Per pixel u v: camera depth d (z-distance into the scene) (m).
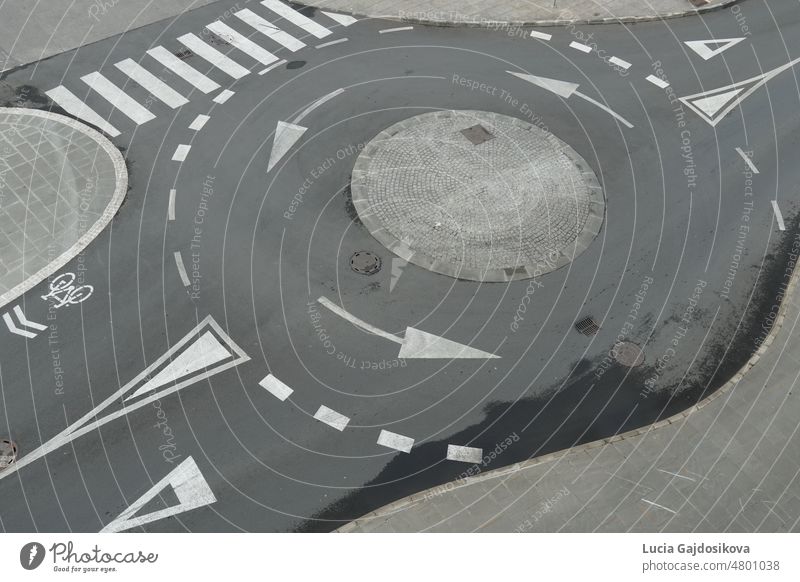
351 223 22.98
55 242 22.11
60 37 28.88
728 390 19.66
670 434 18.75
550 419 18.98
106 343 19.95
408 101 26.81
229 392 19.16
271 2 30.81
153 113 26.09
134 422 18.52
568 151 25.36
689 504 17.48
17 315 20.42
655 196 24.14
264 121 25.92
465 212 23.38
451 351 20.16
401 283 21.58
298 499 17.45
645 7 31.16
